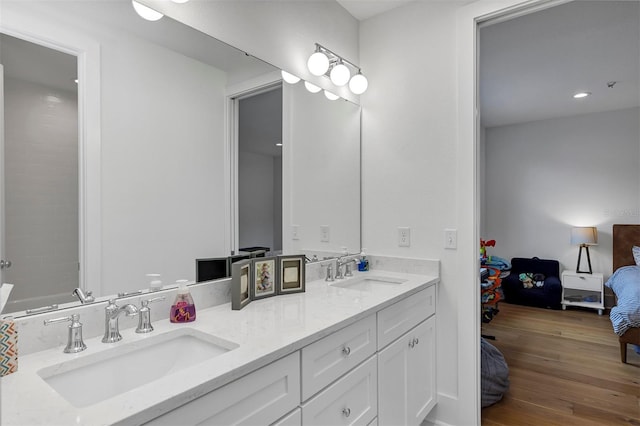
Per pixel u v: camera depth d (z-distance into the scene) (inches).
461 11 78.2
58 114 42.3
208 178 60.0
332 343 49.2
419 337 73.8
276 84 72.5
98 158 46.0
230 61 63.4
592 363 118.2
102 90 46.5
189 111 57.1
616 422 83.7
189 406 31.6
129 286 48.7
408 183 86.5
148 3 51.8
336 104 87.7
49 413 27.2
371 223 93.0
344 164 89.5
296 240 77.1
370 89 93.5
